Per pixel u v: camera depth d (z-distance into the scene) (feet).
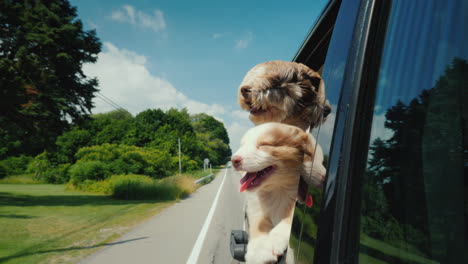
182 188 63.00
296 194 3.95
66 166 120.88
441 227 1.99
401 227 2.24
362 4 3.17
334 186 2.91
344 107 3.04
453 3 2.16
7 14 57.06
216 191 67.00
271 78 4.24
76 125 68.18
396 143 2.41
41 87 57.98
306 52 7.23
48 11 60.44
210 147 286.87
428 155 2.15
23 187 94.53
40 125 63.57
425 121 2.21
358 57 3.02
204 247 20.98
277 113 4.26
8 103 55.93
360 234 2.57
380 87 2.69
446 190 2.01
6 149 138.31
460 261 1.86
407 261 2.15
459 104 2.01
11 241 22.82
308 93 4.23
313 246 3.06
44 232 26.37
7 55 59.06
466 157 1.92
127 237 24.21
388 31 2.74
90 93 67.62
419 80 2.32
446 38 2.17
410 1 2.56
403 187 2.28
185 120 193.36
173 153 150.10
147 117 178.19
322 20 5.47
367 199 2.58
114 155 86.84
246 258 4.02
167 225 29.14
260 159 3.74
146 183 61.77
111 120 146.92
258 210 4.18
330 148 3.14
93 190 75.10
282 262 3.83
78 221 32.24
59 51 63.62
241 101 4.45
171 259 18.37
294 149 3.79
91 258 18.52
